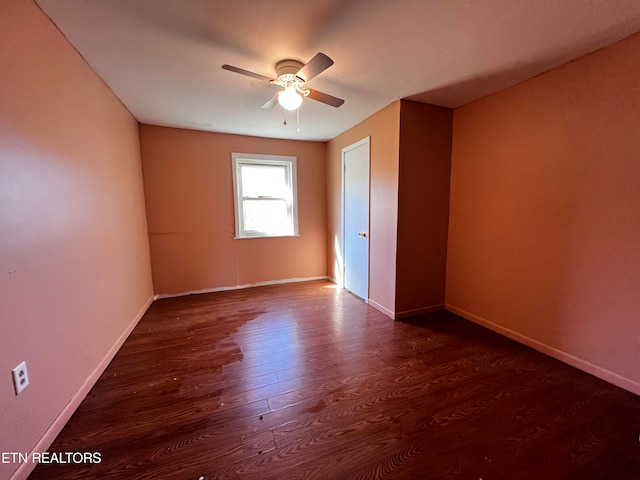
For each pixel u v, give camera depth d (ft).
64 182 5.36
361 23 5.24
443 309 10.57
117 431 4.86
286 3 4.72
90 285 6.24
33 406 4.24
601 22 5.13
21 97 4.25
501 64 6.68
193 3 4.68
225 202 12.91
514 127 7.79
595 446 4.52
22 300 4.12
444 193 9.93
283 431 4.87
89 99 6.56
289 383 6.21
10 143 3.99
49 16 4.93
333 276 14.60
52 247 4.89
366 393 5.86
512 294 8.11
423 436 4.75
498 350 7.56
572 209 6.58
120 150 8.64
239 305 11.19
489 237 8.70
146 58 6.38
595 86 6.06
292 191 14.10
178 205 12.10
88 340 6.04
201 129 12.03
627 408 5.32
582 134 6.31
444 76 7.31
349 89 8.11
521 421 5.05
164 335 8.58
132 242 9.39
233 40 5.75
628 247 5.69
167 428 4.93
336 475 4.06
